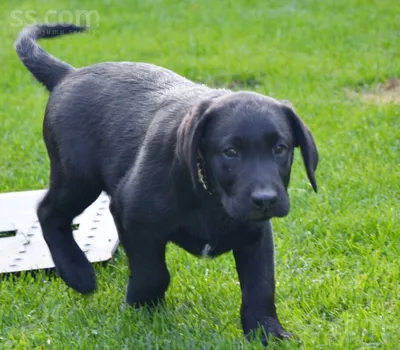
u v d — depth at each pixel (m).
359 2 22.23
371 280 8.56
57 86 8.88
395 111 13.74
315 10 22.06
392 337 7.37
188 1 24.22
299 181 11.18
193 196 7.11
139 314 7.95
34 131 14.17
